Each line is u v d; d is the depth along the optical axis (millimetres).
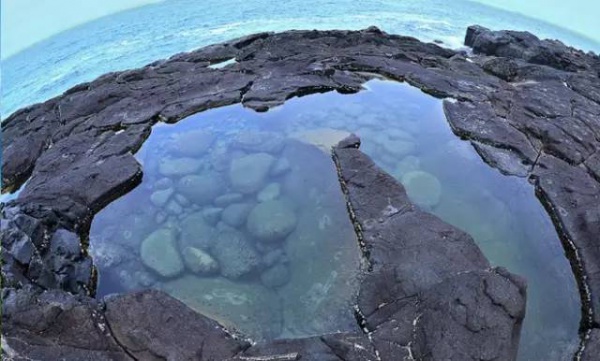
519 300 5672
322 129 8953
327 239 7051
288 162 8266
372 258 6570
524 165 8289
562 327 6137
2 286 6207
